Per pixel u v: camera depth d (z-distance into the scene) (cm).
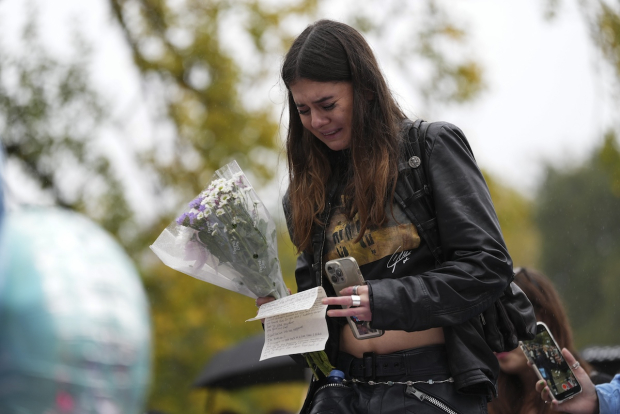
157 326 1727
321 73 443
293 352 435
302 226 475
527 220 4178
